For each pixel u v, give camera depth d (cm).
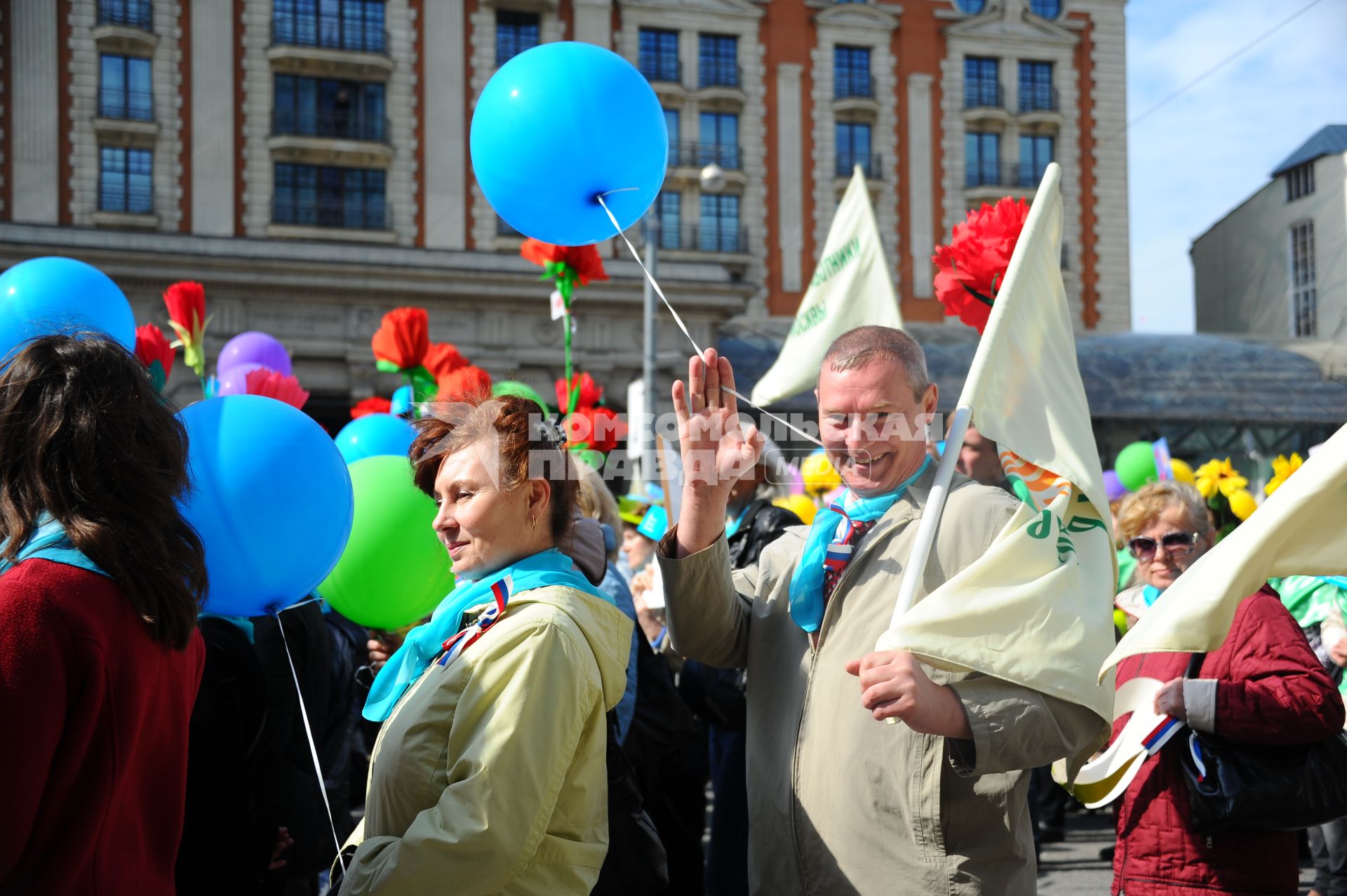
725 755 427
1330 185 3528
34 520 182
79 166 2870
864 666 216
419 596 340
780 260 3456
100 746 175
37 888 169
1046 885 580
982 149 3631
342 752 412
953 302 311
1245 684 274
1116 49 3731
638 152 278
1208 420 3066
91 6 2875
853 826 240
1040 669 220
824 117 3503
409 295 2620
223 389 487
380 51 3084
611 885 239
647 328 1905
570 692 213
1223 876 282
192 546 197
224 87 2975
